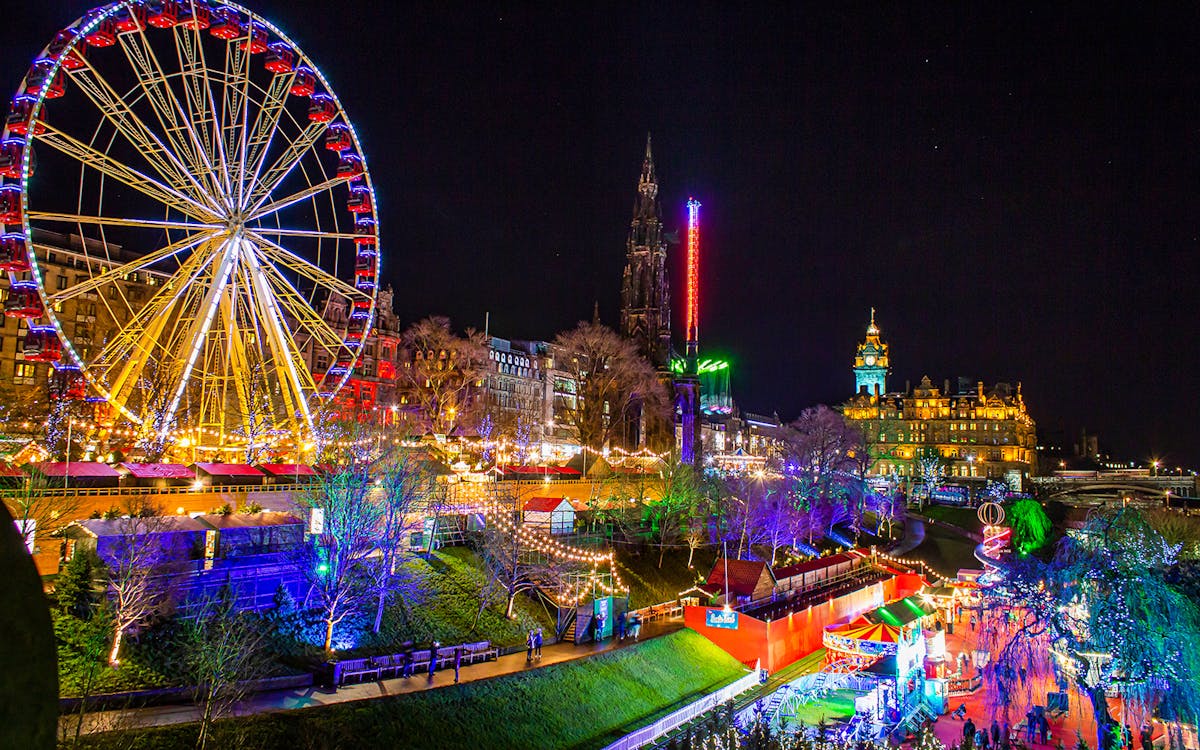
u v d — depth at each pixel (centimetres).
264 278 7312
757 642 7412
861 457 17800
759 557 10744
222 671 4228
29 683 529
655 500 10525
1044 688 6225
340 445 7044
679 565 9238
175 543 5422
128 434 7119
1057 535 14312
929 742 4784
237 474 6944
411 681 5122
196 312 7331
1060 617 4300
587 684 5831
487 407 14338
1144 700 3925
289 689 4753
